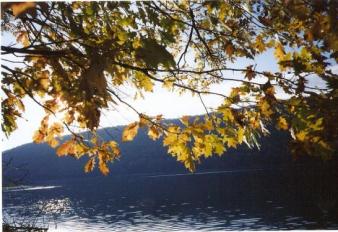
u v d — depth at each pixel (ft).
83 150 9.29
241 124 8.29
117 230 171.42
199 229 154.10
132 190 386.73
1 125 8.96
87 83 5.80
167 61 6.30
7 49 7.13
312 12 6.69
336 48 6.83
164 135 8.99
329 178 279.08
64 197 332.39
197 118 8.84
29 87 8.48
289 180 303.68
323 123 7.22
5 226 14.30
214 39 9.09
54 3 6.71
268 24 7.95
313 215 158.81
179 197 286.66
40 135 9.25
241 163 494.59
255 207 199.72
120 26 7.82
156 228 168.86
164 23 8.31
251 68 8.20
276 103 7.84
